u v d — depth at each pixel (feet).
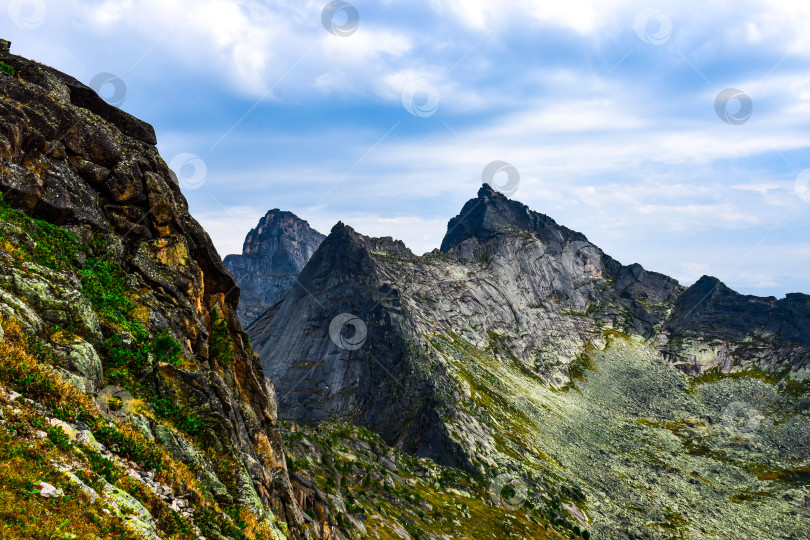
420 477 355.15
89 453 57.52
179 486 67.46
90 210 90.89
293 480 151.74
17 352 60.23
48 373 61.41
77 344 68.85
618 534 388.98
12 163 82.33
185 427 80.28
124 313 84.17
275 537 81.51
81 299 75.25
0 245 71.51
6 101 87.15
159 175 105.81
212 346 108.37
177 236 102.78
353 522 203.92
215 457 82.48
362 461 314.76
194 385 84.89
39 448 52.29
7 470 47.19
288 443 265.95
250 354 122.72
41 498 46.93
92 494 51.47
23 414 54.65
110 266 88.63
